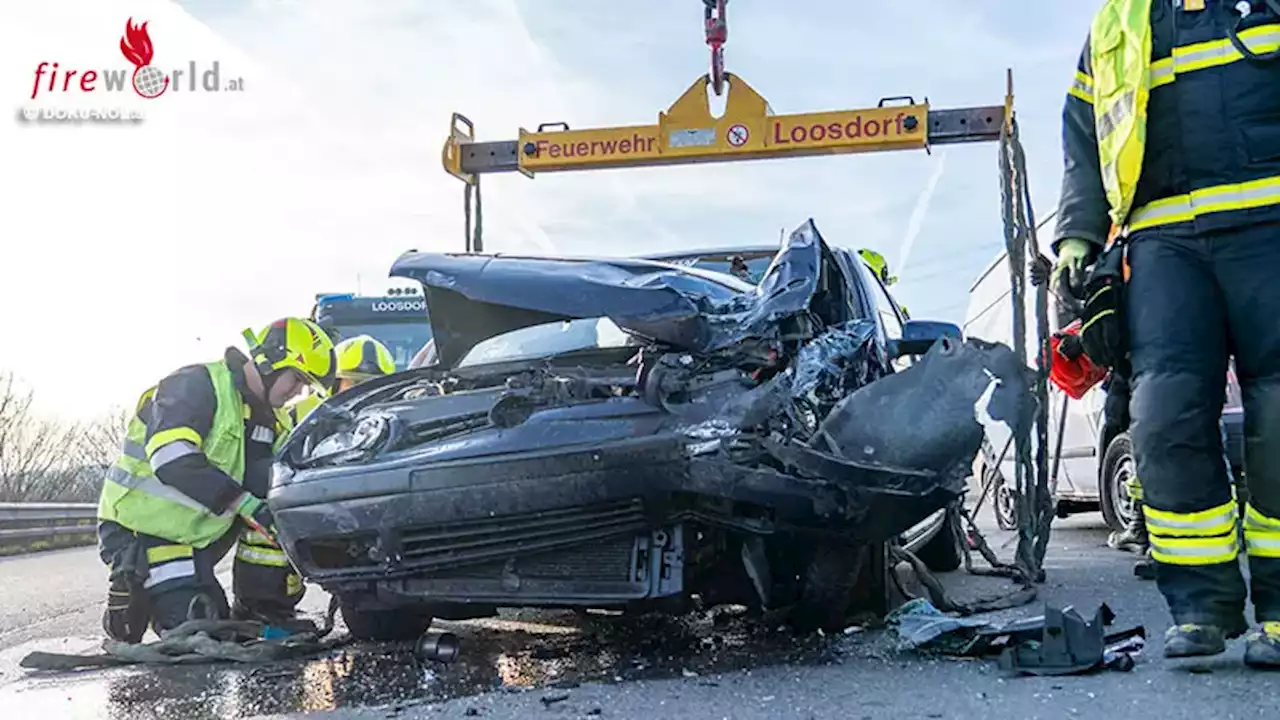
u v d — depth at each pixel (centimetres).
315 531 384
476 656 436
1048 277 545
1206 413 338
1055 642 352
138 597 488
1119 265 355
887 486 368
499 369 475
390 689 376
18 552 1416
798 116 732
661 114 748
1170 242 343
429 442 392
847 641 418
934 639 392
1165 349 339
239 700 367
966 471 380
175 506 485
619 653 425
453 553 378
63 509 1531
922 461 375
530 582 377
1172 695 310
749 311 403
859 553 400
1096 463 895
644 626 489
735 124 738
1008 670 354
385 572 384
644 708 327
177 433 476
